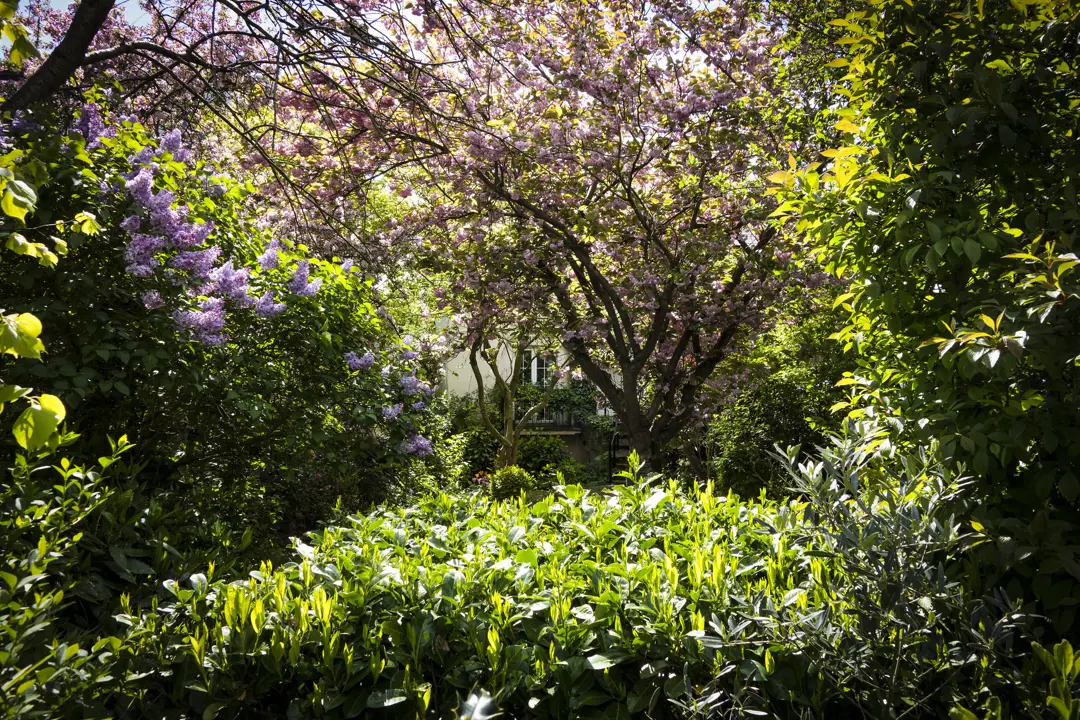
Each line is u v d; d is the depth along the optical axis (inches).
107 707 80.5
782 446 382.3
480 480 573.0
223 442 168.4
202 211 156.6
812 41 311.3
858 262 112.2
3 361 123.4
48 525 87.0
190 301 143.2
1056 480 91.2
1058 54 102.0
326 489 211.6
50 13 264.4
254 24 177.5
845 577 84.4
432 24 237.8
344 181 294.8
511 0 298.2
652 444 370.0
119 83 191.9
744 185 339.6
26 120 140.2
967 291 98.6
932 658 77.6
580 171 320.5
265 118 256.1
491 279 339.6
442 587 91.8
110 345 127.8
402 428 189.2
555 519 129.2
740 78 331.9
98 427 144.4
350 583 94.4
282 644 83.4
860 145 111.7
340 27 191.3
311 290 167.2
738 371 393.7
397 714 81.9
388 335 211.3
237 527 171.3
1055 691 64.4
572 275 382.6
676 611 86.5
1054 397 90.1
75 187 134.0
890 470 101.9
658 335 358.6
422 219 336.2
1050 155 103.1
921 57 104.6
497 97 298.8
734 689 79.7
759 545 114.7
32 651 73.9
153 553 102.7
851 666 76.2
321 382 173.5
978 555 86.7
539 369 751.1
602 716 80.6
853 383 120.7
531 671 83.6
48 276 130.3
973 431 89.2
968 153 99.5
